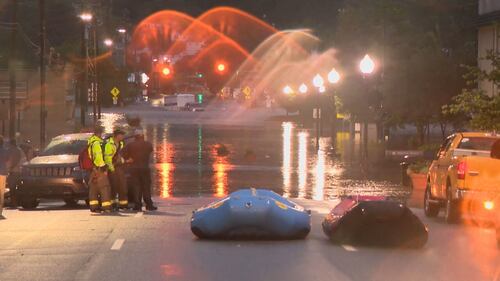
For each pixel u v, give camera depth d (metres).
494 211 38.19
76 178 56.25
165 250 35.28
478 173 47.06
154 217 48.97
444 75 126.06
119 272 30.16
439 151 53.94
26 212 53.84
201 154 119.75
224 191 75.19
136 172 52.84
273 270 30.67
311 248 35.97
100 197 53.41
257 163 106.31
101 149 51.47
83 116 146.25
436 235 42.41
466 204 48.41
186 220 47.16
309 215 39.38
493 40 102.38
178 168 98.56
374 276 29.59
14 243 37.44
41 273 29.92
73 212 53.12
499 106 61.88
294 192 75.06
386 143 142.25
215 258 33.31
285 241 38.03
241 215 37.50
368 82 146.00
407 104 128.00
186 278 29.05
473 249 36.78
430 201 53.56
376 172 95.38
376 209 36.47
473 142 51.34
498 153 38.91
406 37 140.62
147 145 53.03
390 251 35.56
